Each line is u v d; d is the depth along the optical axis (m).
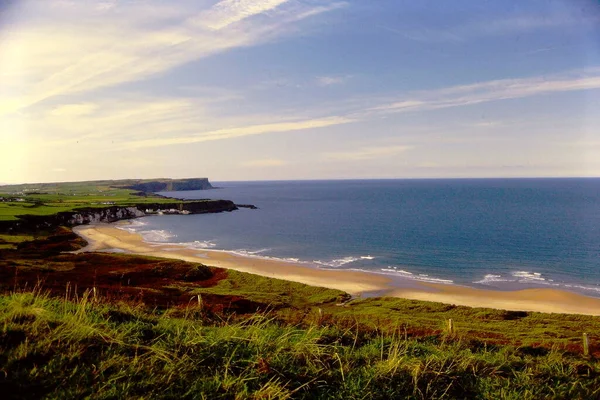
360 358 6.91
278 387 5.38
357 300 33.62
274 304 29.81
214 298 29.91
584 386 6.50
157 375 5.50
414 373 6.16
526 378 6.69
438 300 35.34
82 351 5.79
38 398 4.77
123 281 36.94
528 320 28.03
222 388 5.44
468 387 6.26
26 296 7.73
